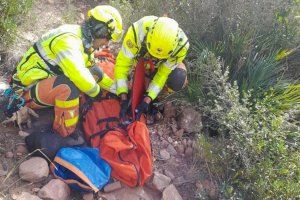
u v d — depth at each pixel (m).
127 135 2.34
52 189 2.07
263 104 2.44
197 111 2.68
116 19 2.21
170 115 2.68
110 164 2.22
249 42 2.86
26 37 2.89
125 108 2.45
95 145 2.31
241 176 2.27
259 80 2.71
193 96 2.68
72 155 2.15
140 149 2.28
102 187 2.17
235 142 2.26
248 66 2.77
